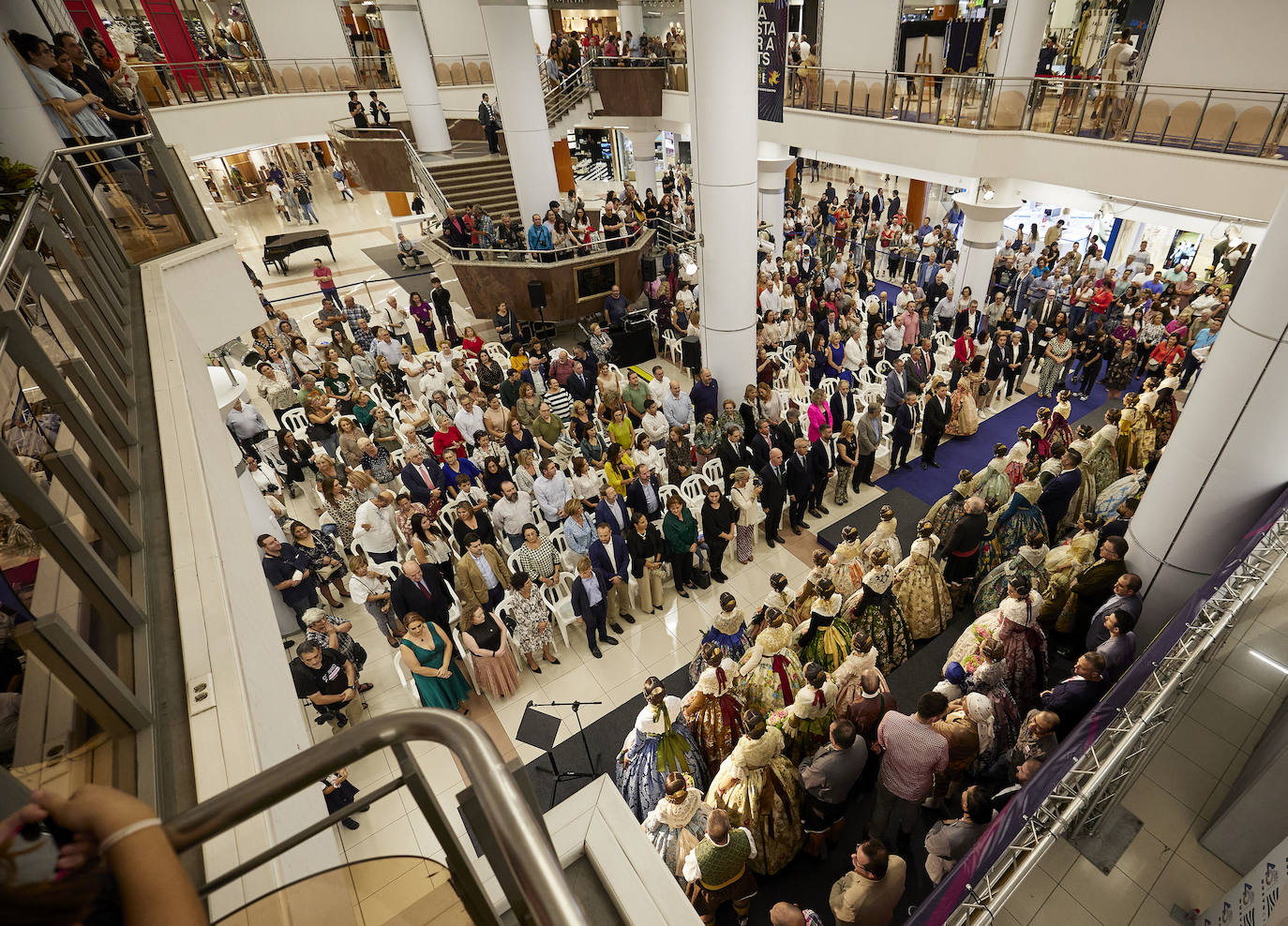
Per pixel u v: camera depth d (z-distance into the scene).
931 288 12.78
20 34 4.66
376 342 11.27
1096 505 6.98
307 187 23.92
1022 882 2.92
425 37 16.25
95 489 2.13
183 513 2.46
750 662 5.12
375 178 16.16
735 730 4.95
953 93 10.79
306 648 5.35
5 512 1.59
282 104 16.42
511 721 5.93
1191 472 4.82
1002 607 5.19
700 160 7.99
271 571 6.11
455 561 6.80
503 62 12.94
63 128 4.84
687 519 6.79
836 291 12.84
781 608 5.59
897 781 4.21
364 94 17.73
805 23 16.44
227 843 1.53
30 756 1.34
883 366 10.77
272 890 1.33
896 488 8.80
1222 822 2.97
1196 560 4.96
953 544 6.25
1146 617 5.39
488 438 8.12
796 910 3.18
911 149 11.59
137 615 1.94
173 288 5.01
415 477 7.48
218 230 5.95
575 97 17.45
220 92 15.45
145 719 1.67
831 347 10.92
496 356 12.02
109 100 5.48
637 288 14.34
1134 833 3.08
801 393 10.46
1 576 1.49
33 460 1.86
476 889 1.11
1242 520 4.68
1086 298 11.55
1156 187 9.20
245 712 1.78
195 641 1.98
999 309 11.73
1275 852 2.50
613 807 2.22
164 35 16.61
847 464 8.17
